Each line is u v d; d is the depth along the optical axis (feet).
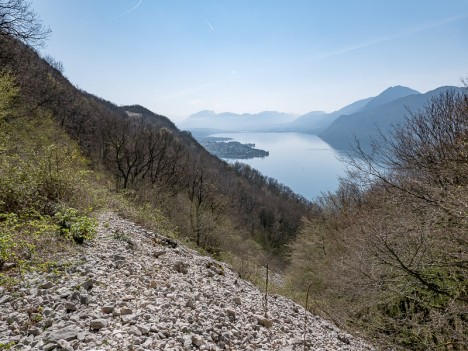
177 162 143.43
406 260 30.81
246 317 22.40
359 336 36.86
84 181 37.50
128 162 103.96
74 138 127.03
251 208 238.48
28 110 72.54
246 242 122.52
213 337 16.76
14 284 17.19
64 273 19.67
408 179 33.58
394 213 34.30
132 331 14.53
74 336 13.05
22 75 86.33
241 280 38.60
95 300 17.08
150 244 34.45
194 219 87.15
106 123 147.84
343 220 63.10
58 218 26.53
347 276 42.04
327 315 42.63
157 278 24.07
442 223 28.66
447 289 31.04
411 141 43.04
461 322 28.81
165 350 13.61
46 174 30.81
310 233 87.76
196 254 43.39
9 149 39.19
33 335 13.16
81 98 215.92
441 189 28.17
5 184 27.04
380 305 40.91
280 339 20.25
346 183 69.31
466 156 31.76
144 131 147.02
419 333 32.55
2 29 63.21
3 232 20.39
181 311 18.74
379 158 39.24
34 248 20.97
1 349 11.60
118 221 38.78
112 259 24.59
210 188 120.37
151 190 85.46
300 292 64.54
